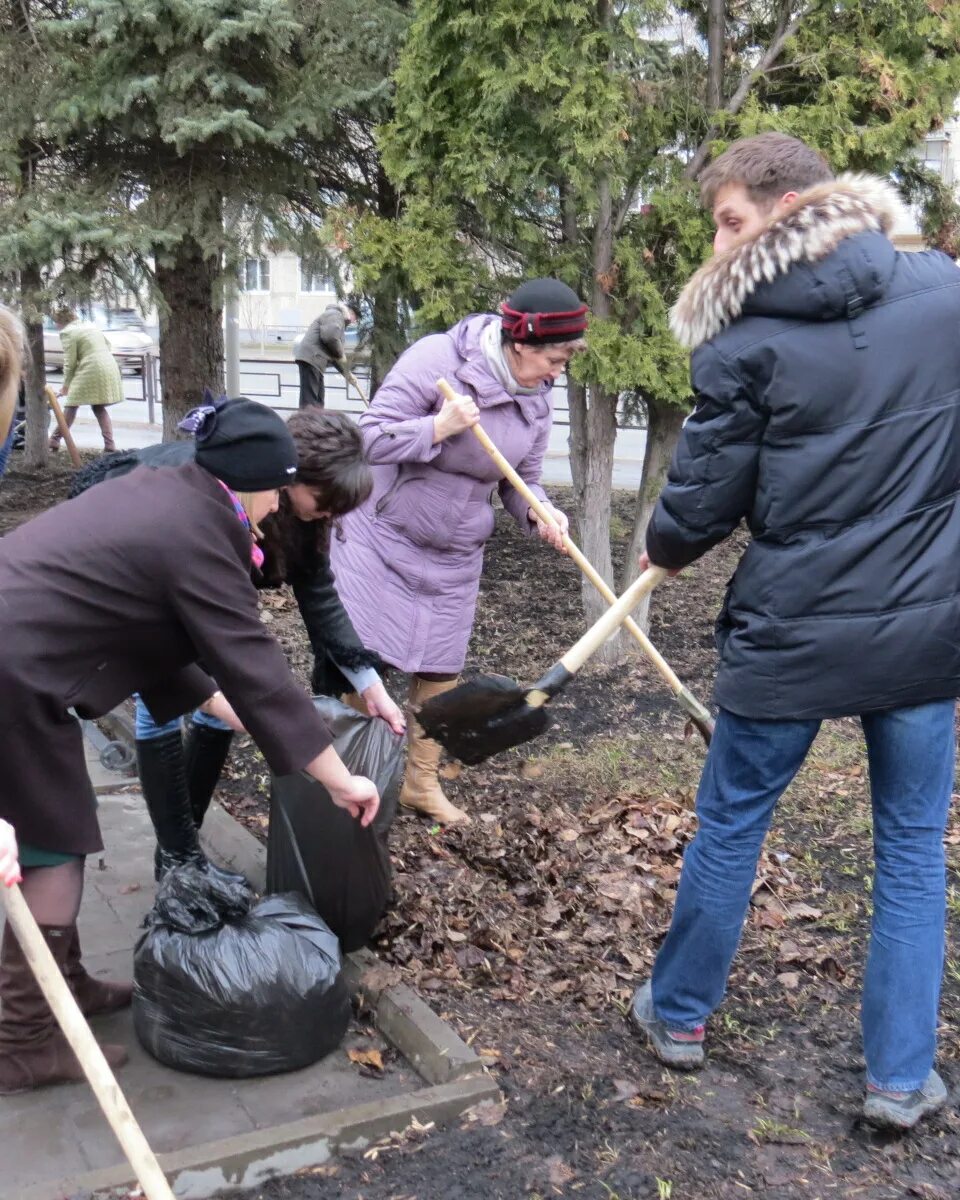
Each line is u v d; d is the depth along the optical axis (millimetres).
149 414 18391
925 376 2486
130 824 4281
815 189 2512
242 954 2863
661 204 5410
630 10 4949
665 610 6945
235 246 7383
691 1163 2592
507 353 3871
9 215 7242
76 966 3010
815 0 5379
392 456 3861
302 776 3232
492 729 2941
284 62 7363
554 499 10555
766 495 2564
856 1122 2734
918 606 2537
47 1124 2715
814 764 4891
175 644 2676
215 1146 2531
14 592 2498
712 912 2811
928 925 2654
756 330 2506
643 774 4738
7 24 7566
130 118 7113
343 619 3604
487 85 4996
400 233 5750
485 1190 2498
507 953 3428
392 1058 3002
